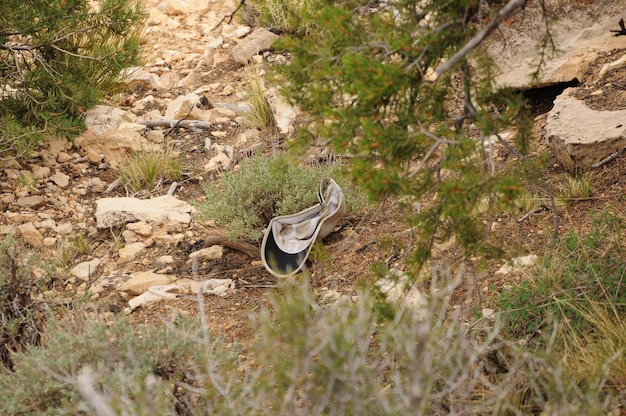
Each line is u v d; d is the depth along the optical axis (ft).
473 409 22.54
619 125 36.35
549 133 37.65
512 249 32.55
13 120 41.29
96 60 44.73
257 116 47.67
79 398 22.66
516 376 24.21
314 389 21.76
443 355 23.43
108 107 47.75
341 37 24.35
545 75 41.47
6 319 29.48
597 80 40.29
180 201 41.14
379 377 23.98
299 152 25.45
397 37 24.18
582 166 36.47
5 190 41.75
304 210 36.40
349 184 37.37
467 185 23.21
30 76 41.32
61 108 43.93
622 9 42.60
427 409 22.44
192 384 24.80
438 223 25.70
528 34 42.63
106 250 38.58
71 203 41.78
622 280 28.48
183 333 24.53
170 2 61.82
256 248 37.01
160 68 54.70
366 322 23.77
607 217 31.91
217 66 54.60
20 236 39.04
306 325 23.02
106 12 43.57
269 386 21.67
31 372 23.93
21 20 40.34
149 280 35.29
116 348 24.80
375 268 27.27
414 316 25.12
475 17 25.05
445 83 26.05
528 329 27.68
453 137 23.99
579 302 28.14
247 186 37.40
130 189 43.21
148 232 38.68
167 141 47.01
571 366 24.93
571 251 30.78
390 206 37.29
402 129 24.36
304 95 25.53
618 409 23.20
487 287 31.27
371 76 22.56
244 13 58.39
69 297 33.86
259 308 33.12
